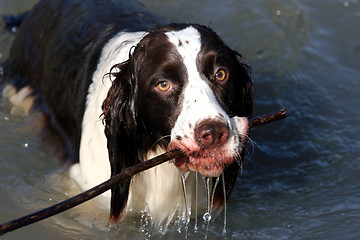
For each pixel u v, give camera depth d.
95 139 7.88
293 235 7.54
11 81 10.68
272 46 11.99
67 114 8.81
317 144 9.55
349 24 12.94
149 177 7.69
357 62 11.80
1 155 8.86
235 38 12.15
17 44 10.75
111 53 8.08
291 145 9.55
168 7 12.69
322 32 12.62
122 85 7.02
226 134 6.06
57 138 9.03
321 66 11.60
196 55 6.50
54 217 7.76
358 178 8.73
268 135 9.76
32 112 9.78
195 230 7.77
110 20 9.12
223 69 6.63
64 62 9.07
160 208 7.94
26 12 12.70
